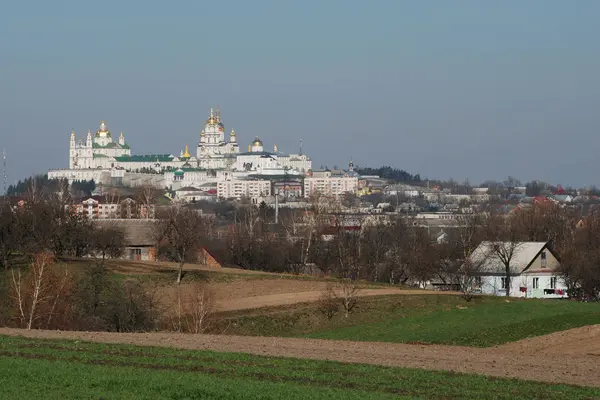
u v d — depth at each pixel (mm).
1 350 87125
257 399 68625
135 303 134875
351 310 152375
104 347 90312
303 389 71938
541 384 76562
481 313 144000
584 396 72375
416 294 164500
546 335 112688
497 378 78750
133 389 71375
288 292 175500
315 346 96625
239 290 177750
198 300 143000
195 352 88375
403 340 123125
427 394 72125
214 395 69625
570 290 199750
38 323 130875
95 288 141000
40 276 132375
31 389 70562
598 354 96375
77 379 73938
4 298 141500
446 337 124000
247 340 100500
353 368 81812
